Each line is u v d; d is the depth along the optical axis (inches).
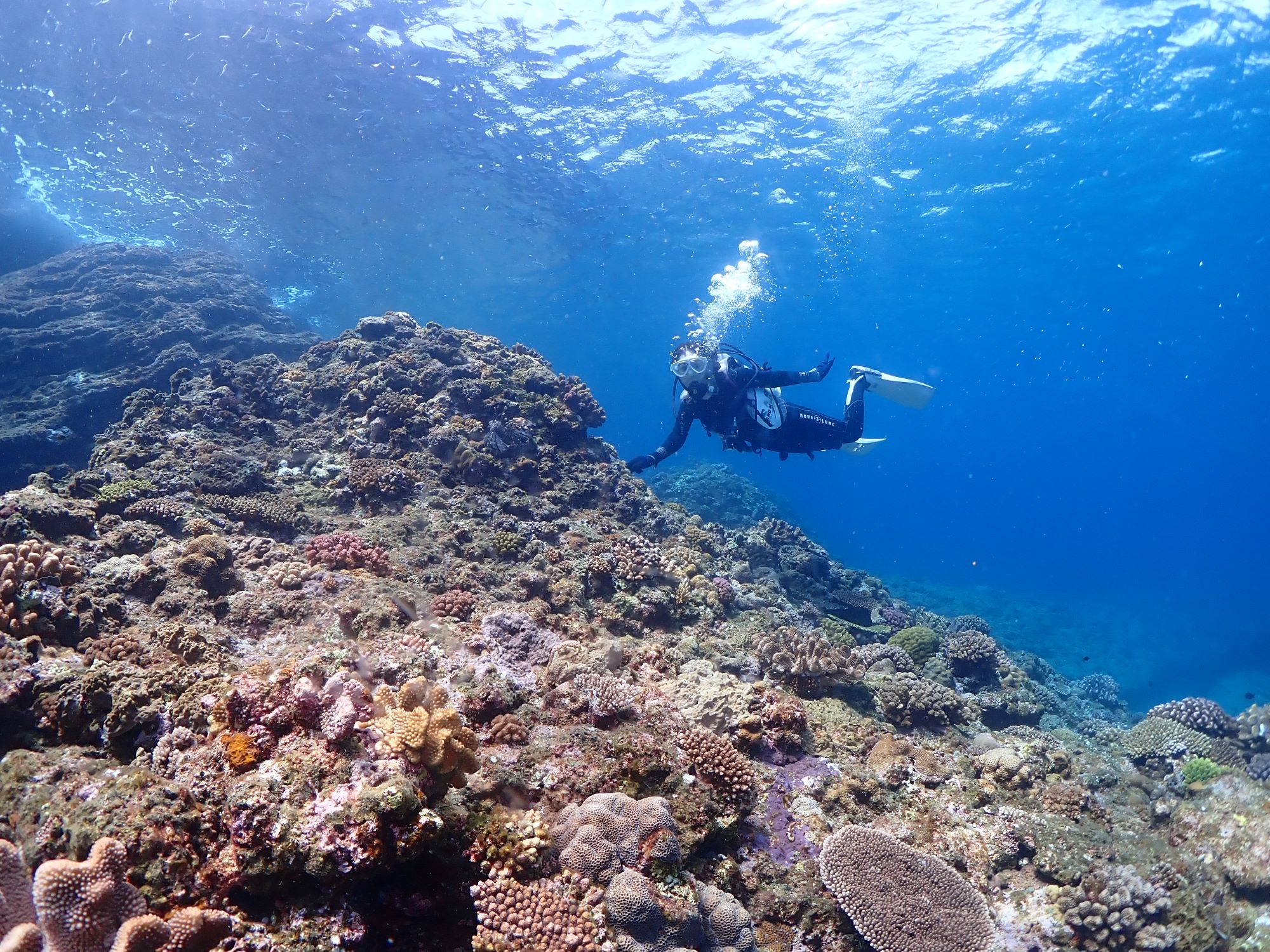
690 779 173.3
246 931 116.0
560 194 1002.1
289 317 848.3
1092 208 1124.5
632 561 303.3
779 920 165.8
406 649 198.5
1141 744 293.4
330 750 134.2
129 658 175.9
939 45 716.7
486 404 370.0
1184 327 2172.7
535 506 335.6
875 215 1142.3
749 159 932.6
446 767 135.4
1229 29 702.5
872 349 2910.9
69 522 236.8
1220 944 188.9
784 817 190.1
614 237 1187.3
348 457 340.5
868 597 484.1
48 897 99.7
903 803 208.5
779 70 746.2
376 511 310.5
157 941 103.5
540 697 193.5
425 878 136.5
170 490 285.9
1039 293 1708.9
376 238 1167.0
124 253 776.9
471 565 274.4
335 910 122.4
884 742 229.3
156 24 643.5
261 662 171.5
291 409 373.7
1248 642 1160.2
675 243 1242.0
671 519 399.2
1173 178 1015.6
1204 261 1432.1
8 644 166.2
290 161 894.4
